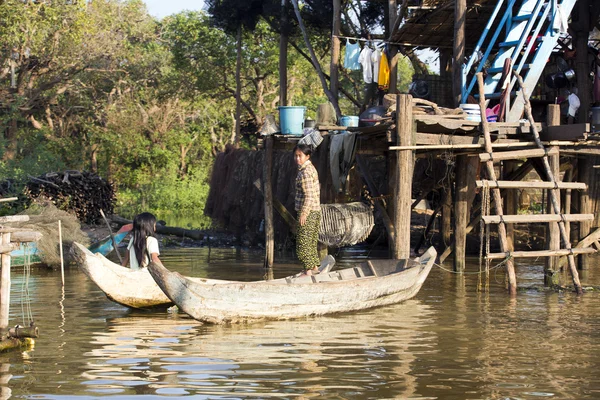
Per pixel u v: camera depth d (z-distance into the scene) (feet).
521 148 40.91
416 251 58.08
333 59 57.47
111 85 150.71
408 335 25.71
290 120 44.91
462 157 44.88
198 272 45.27
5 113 121.29
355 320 28.68
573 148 39.78
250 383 19.36
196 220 102.73
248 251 61.26
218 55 112.88
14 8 90.27
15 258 43.62
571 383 19.54
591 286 38.45
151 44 156.35
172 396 18.20
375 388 18.97
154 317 29.37
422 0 52.70
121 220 75.31
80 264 29.50
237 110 91.76
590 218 37.06
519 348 23.62
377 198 44.57
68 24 105.50
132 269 31.12
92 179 75.72
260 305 27.78
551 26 44.34
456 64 45.14
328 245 45.62
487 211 36.17
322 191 47.42
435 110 39.70
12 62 121.60
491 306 32.22
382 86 57.00
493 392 18.67
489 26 45.91
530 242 56.18
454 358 22.24
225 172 67.77
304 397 18.17
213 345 23.93
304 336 25.48
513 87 44.88
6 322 23.25
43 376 20.01
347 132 43.50
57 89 135.33
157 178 143.84
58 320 28.50
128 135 144.77
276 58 111.55
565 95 52.21
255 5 83.41
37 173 89.45
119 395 18.29
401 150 37.27
